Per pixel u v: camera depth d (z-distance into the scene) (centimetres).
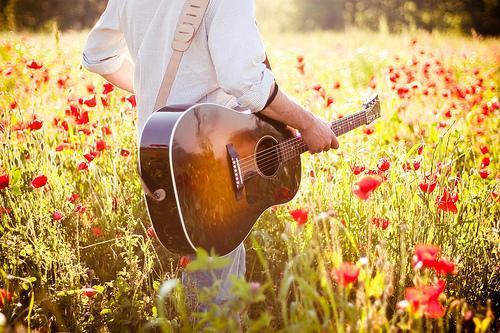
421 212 268
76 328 235
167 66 218
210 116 221
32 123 325
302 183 309
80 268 254
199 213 214
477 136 440
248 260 288
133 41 229
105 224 301
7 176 251
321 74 787
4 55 664
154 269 290
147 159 209
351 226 279
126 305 238
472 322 241
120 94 436
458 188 307
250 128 237
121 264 288
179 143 209
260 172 242
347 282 168
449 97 510
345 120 295
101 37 242
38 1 2653
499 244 283
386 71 536
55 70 553
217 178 221
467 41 1421
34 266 264
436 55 841
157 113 215
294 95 556
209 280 231
